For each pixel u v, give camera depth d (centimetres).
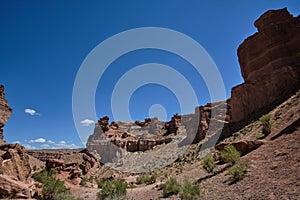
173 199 1698
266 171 1409
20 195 1612
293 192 1031
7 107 3956
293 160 1373
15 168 1997
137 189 2856
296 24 3619
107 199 2155
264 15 3944
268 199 1059
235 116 3969
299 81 3045
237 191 1309
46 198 2019
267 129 2239
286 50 3547
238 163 1619
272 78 3356
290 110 2388
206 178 1953
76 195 2762
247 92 3747
